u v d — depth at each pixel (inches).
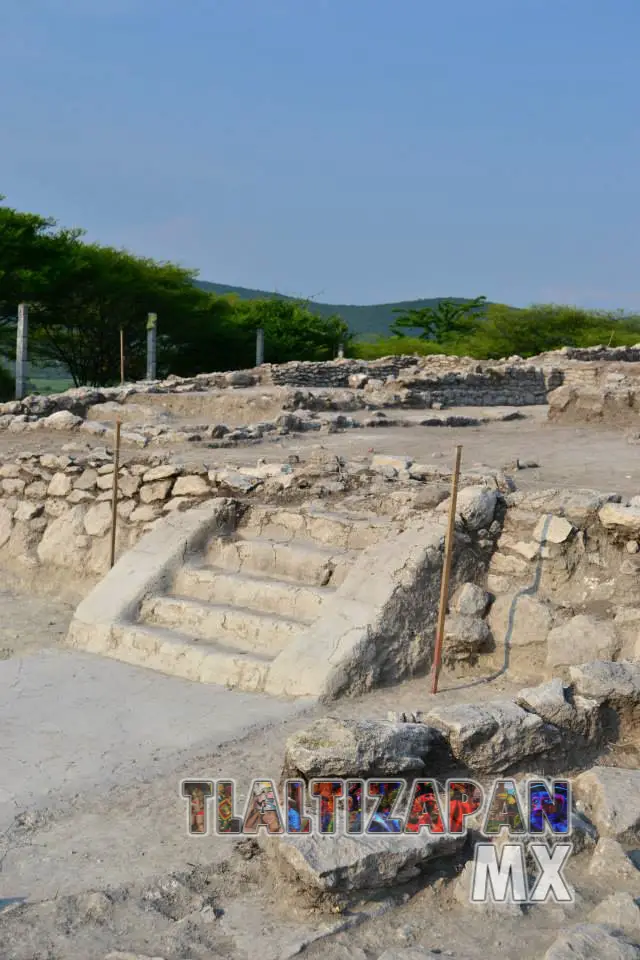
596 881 178.7
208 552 346.0
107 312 1705.2
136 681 285.0
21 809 204.4
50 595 396.5
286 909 168.1
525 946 159.8
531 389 1056.8
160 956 154.6
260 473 386.6
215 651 291.0
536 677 276.5
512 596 292.7
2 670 294.8
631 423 668.1
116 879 177.5
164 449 587.8
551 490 310.8
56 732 245.4
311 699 261.6
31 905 168.9
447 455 535.5
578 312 2493.8
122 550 386.3
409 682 277.7
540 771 211.9
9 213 1501.0
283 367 1028.5
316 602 299.3
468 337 2647.6
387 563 292.0
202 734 243.3
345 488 368.2
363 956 156.1
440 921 167.8
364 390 951.0
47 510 416.8
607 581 284.5
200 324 1861.5
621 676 231.6
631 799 195.3
